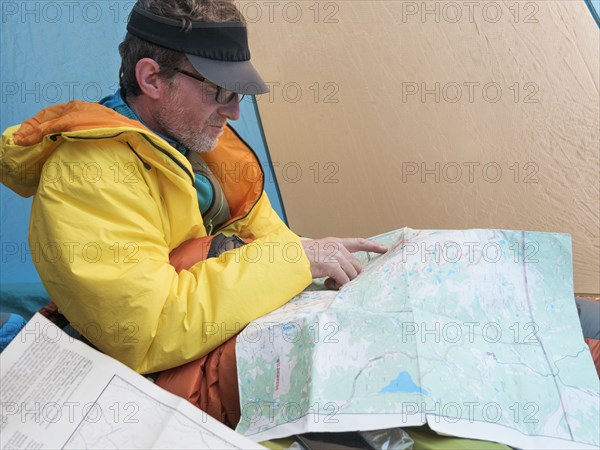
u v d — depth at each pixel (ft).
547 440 2.95
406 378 3.09
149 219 3.74
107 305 3.45
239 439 3.01
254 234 4.84
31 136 3.68
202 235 4.18
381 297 3.52
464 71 6.11
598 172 6.12
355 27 6.11
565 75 5.98
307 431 2.98
